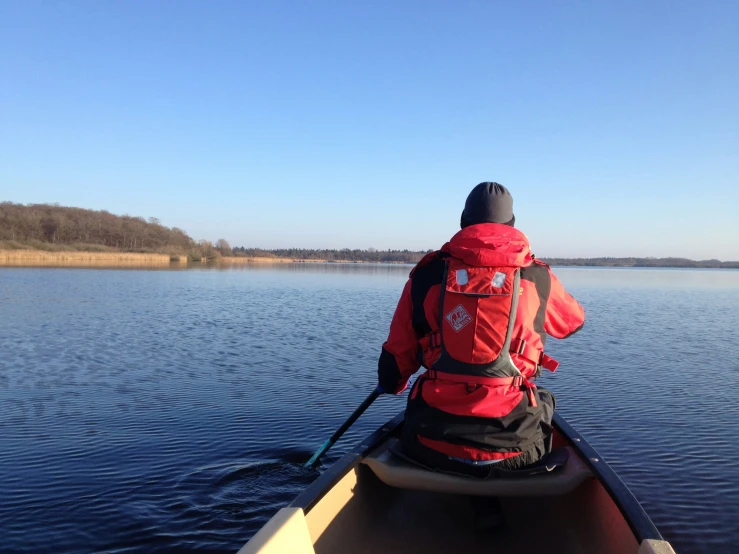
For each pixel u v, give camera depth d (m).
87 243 82.31
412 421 2.24
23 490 4.32
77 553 3.49
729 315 18.34
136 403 6.69
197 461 4.91
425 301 2.22
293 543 1.72
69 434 5.57
